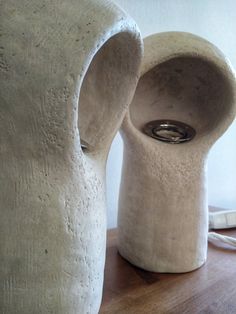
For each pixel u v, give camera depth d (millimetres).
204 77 506
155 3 718
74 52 279
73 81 281
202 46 465
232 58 923
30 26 278
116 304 444
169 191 492
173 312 433
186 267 522
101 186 349
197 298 464
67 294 317
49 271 306
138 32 326
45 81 278
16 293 302
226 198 992
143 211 507
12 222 297
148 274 519
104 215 356
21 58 276
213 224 681
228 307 447
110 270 523
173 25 762
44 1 286
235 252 603
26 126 288
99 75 364
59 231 306
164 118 566
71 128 294
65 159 304
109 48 343
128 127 481
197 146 500
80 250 320
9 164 296
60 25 281
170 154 491
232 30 907
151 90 542
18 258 299
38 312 309
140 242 518
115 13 298
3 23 278
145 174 494
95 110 371
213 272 532
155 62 461
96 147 365
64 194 308
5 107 283
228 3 879
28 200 298
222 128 498
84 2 294
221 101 504
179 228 505
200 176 505
